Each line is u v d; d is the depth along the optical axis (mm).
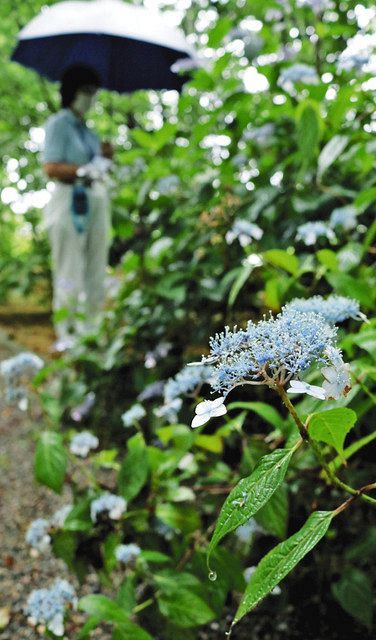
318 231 1736
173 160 2797
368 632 1591
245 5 3281
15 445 3057
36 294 7172
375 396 1176
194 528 1484
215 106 2459
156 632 1589
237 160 2391
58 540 1563
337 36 2521
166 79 3824
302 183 2162
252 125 2443
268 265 1945
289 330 751
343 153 2152
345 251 1730
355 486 1515
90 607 1214
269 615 1695
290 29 2711
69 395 2748
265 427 1966
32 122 6098
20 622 1795
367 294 1524
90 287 3598
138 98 5207
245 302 2375
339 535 1557
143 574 1426
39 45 3738
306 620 1641
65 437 2098
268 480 741
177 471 1973
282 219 2297
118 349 2674
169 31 3545
